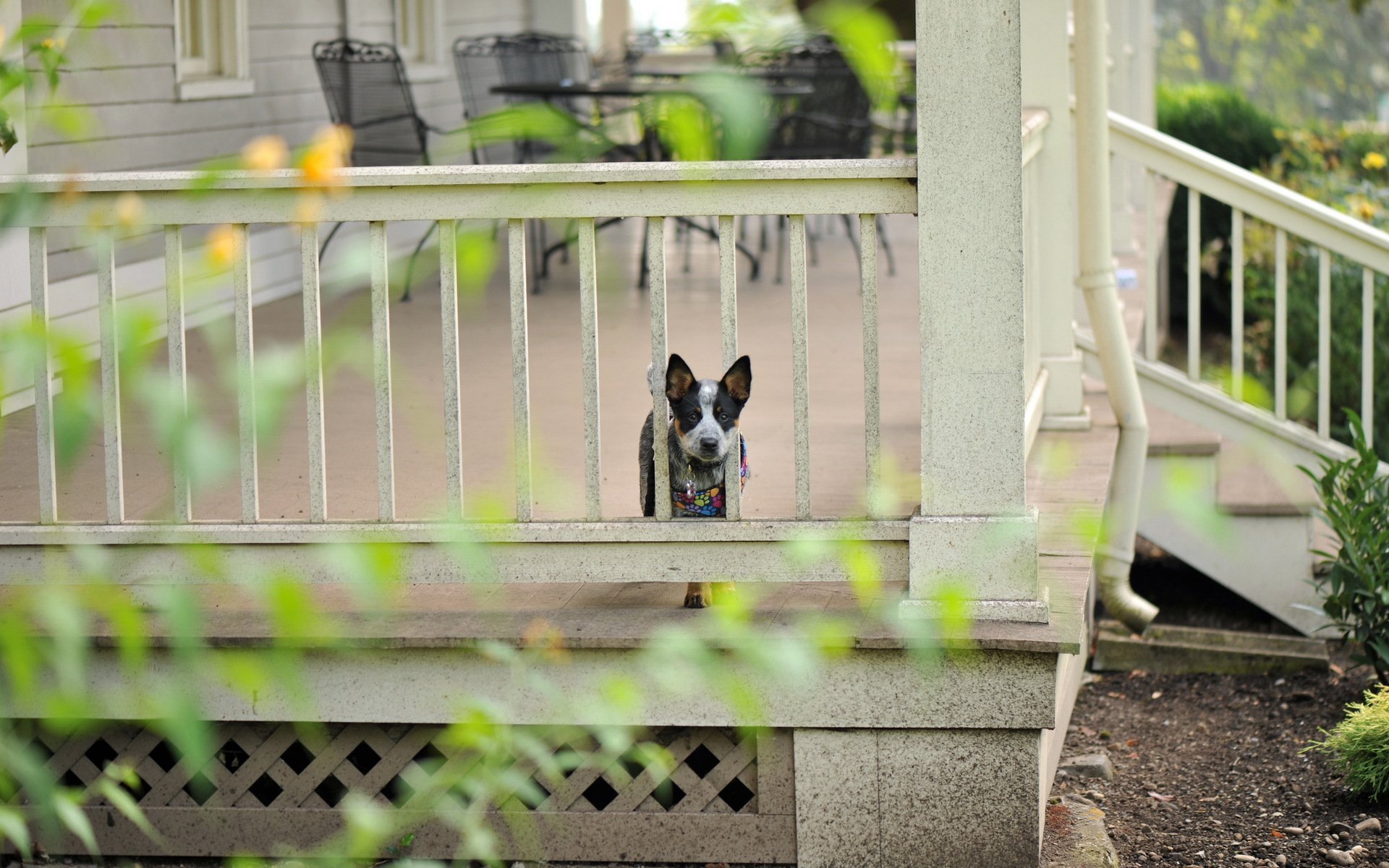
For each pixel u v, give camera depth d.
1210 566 9.54
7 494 6.96
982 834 5.25
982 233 4.98
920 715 5.17
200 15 12.08
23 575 5.37
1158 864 6.16
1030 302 7.41
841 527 5.24
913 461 7.62
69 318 9.68
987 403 5.08
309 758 6.26
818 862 5.38
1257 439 9.49
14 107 2.83
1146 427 8.46
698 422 5.17
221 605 5.51
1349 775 6.64
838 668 5.18
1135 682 8.62
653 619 5.36
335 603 5.64
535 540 5.31
